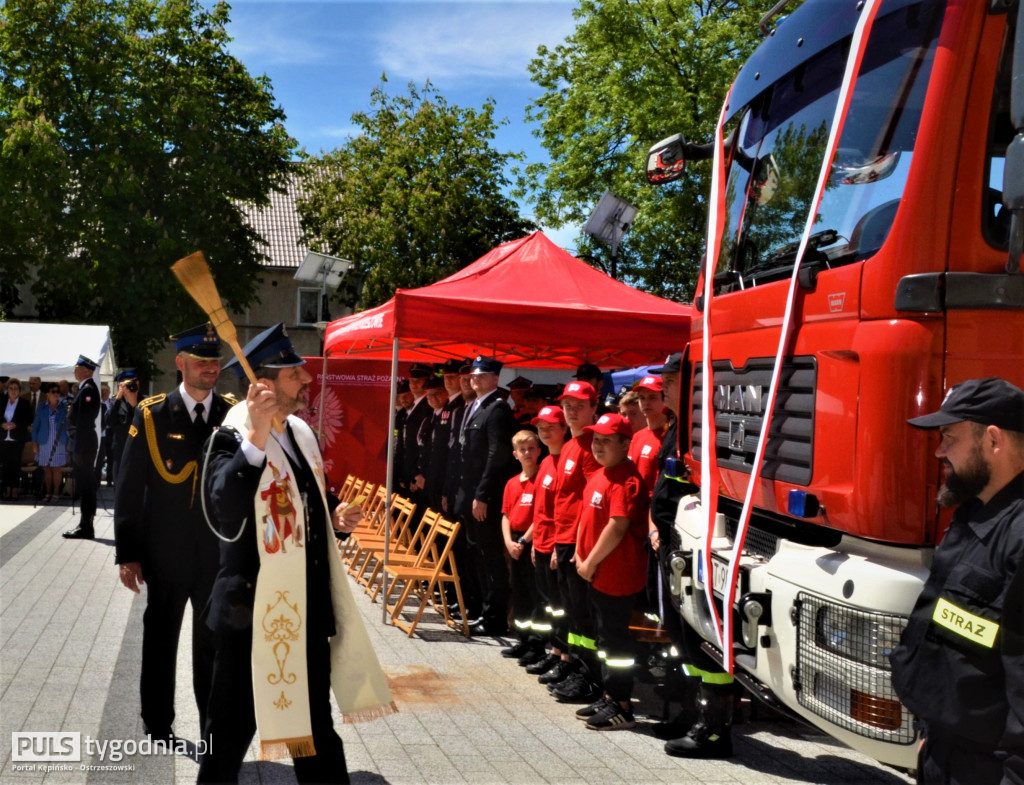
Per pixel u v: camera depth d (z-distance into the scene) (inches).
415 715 233.6
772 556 171.6
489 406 329.4
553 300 345.1
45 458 684.7
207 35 1272.1
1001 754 98.8
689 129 880.9
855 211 150.9
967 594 102.1
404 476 456.4
